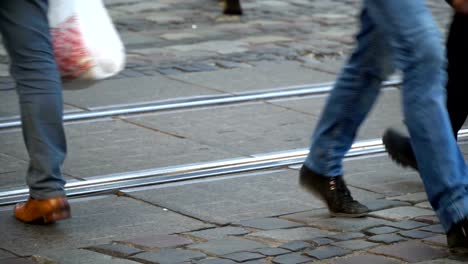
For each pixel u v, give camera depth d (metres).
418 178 7.84
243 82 11.14
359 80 6.54
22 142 8.55
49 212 6.47
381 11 6.02
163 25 14.80
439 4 17.27
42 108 6.39
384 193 7.43
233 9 15.70
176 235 6.42
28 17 6.32
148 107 9.80
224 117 9.61
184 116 9.60
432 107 5.96
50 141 6.49
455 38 7.26
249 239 6.35
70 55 6.43
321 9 16.73
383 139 7.56
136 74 11.39
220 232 6.49
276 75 11.55
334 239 6.36
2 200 7.07
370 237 6.43
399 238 6.41
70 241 6.30
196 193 7.36
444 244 6.30
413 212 6.98
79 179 7.59
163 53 12.70
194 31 14.37
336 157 6.77
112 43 6.53
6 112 9.55
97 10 6.53
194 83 11.03
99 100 10.14
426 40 5.90
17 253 6.06
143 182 7.58
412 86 5.99
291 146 8.68
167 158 8.22
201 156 8.30
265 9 16.55
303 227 6.62
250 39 13.81
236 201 7.20
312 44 13.55
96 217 6.79
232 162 8.10
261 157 8.26
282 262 5.90
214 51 12.91
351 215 6.82
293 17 15.85
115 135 8.88
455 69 7.29
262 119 9.58
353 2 17.58
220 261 5.88
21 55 6.36
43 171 6.46
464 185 6.02
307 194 7.40
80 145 8.54
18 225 6.59
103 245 6.21
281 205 7.12
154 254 6.02
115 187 7.44
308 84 11.09
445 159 5.99
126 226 6.61
